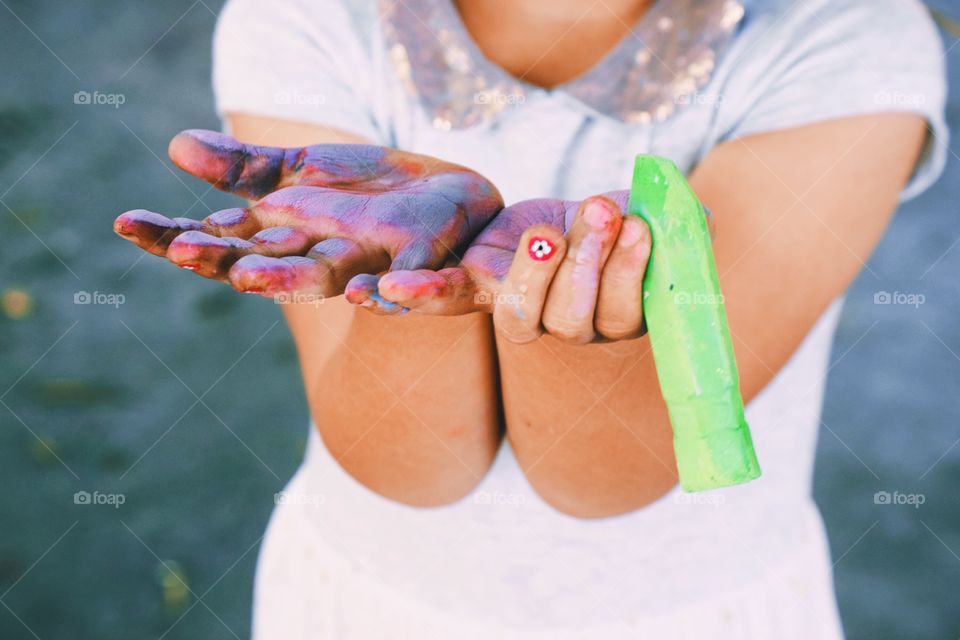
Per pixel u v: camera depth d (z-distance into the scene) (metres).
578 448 0.95
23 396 2.68
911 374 2.76
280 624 1.22
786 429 1.10
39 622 2.12
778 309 0.98
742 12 1.03
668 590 1.08
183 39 4.24
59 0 4.49
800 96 1.00
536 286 0.70
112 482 2.46
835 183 0.98
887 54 1.00
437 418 0.98
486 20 1.06
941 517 2.37
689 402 0.73
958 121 3.56
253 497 2.43
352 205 0.74
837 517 2.37
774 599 1.11
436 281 0.69
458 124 1.08
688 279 0.71
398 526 1.11
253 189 0.80
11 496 2.40
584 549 1.08
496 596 1.09
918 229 3.24
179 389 2.73
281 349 2.89
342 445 1.03
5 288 3.02
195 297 3.06
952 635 2.10
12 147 3.58
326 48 1.09
